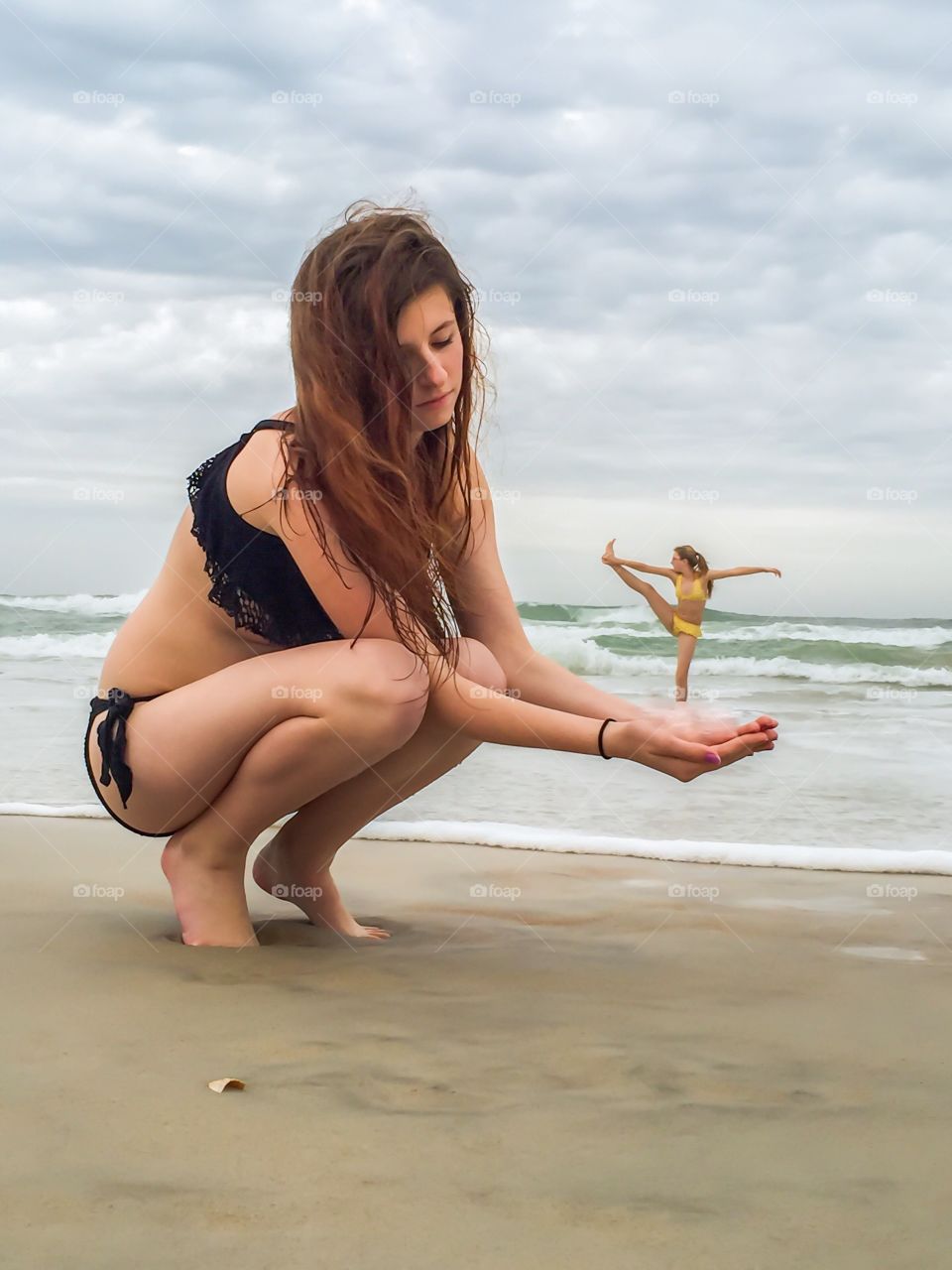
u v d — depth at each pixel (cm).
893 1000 203
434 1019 186
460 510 241
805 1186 128
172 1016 183
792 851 355
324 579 215
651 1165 133
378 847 370
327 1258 110
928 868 343
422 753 230
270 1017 184
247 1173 128
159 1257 110
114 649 235
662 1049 174
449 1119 145
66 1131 138
